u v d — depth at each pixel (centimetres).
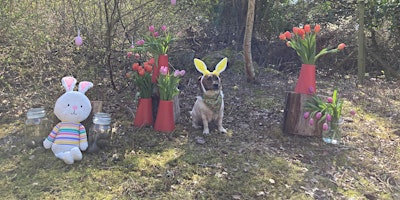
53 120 174
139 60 247
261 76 317
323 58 367
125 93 242
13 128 190
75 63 237
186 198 135
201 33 347
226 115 221
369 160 176
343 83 323
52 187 136
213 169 155
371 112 244
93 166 151
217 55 318
